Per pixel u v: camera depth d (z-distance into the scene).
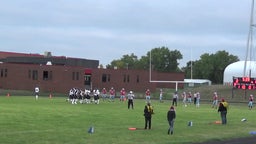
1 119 35.34
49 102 63.78
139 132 29.41
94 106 57.25
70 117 38.88
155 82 121.62
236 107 67.38
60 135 26.56
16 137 25.14
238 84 93.38
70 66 109.25
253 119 43.56
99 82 114.81
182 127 33.50
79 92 65.00
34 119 36.12
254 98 98.56
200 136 28.59
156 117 41.72
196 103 68.12
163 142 25.25
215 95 63.78
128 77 118.25
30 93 98.75
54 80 108.06
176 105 66.25
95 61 120.75
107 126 32.41
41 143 23.27
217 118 42.94
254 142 26.72
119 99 85.62
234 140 27.62
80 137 25.95
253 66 120.38
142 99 91.12
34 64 109.00
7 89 107.12
